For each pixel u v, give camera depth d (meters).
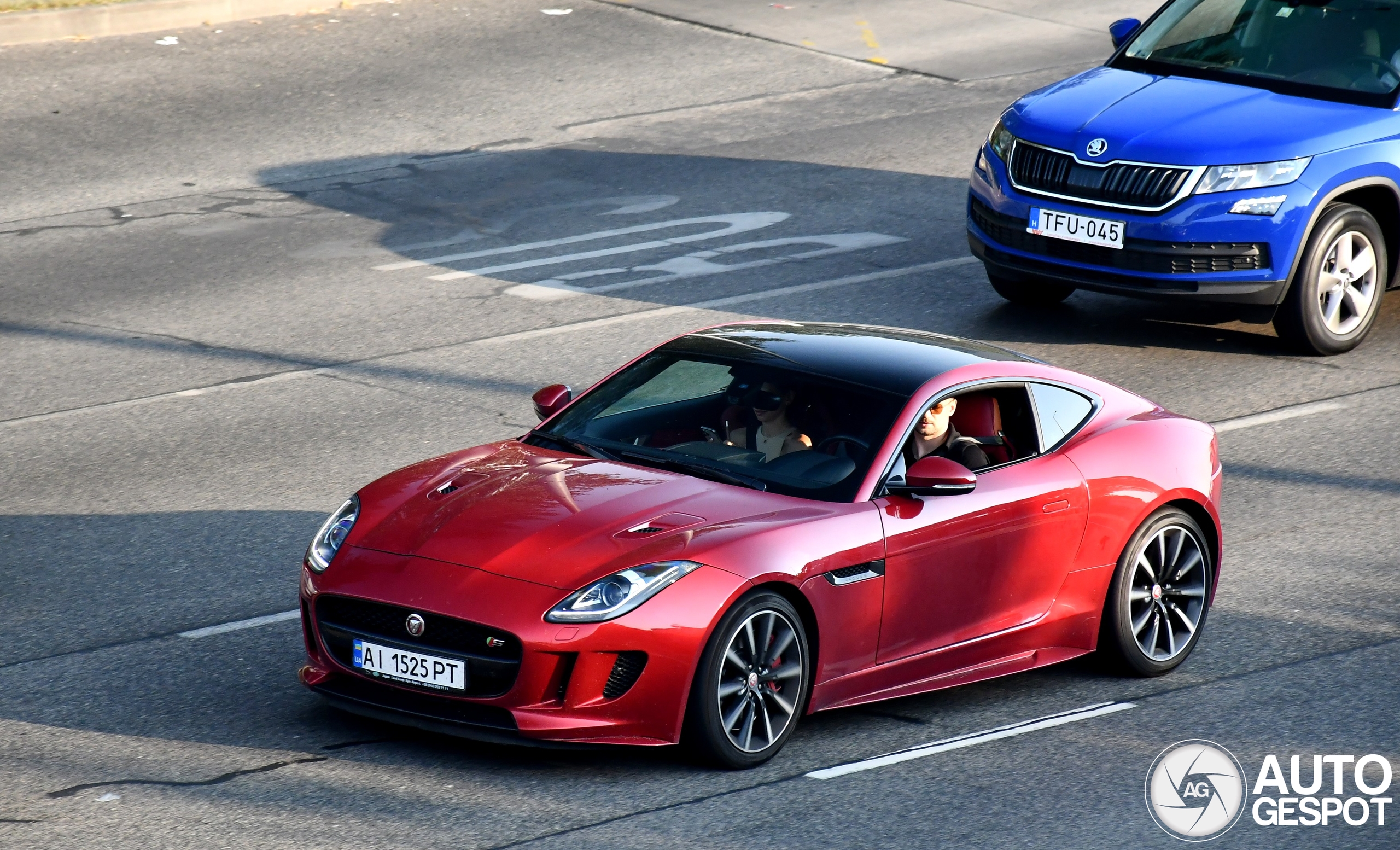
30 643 27.16
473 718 22.25
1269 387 43.44
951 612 25.58
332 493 34.81
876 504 24.69
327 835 20.47
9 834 20.28
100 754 22.91
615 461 25.72
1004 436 27.00
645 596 22.05
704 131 68.31
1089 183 44.56
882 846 20.89
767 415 25.94
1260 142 44.03
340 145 65.38
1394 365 45.56
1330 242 44.97
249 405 40.44
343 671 23.12
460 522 23.53
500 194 60.22
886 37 84.06
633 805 21.73
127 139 65.12
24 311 47.56
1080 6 91.44
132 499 34.38
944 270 52.56
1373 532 34.44
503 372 42.84
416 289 50.09
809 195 60.31
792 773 23.20
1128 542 27.67
